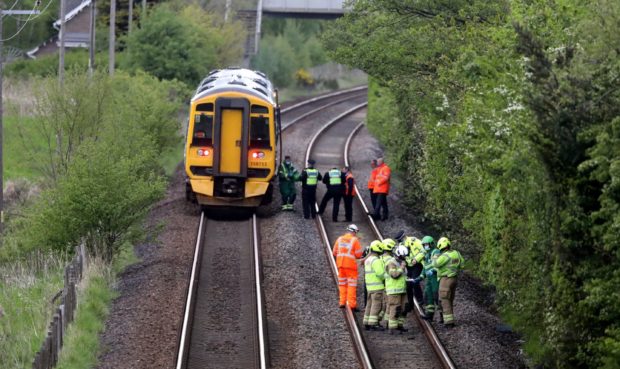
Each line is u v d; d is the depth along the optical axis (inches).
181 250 3567.9
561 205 1980.8
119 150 3823.8
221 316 2847.0
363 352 2468.0
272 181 4234.7
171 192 4726.9
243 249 3629.4
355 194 4648.1
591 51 1993.1
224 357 2524.6
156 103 5088.6
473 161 2411.4
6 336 2694.4
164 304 2903.5
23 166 5108.3
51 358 2326.5
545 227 2065.7
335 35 4200.3
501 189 2388.0
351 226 2938.0
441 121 3029.0
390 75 3836.1
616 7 2007.9
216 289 3105.3
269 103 4114.2
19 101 6107.3
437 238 3988.7
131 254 3567.9
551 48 2178.9
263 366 2384.4
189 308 2780.5
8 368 2480.3
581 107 1892.2
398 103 4424.2
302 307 2881.4
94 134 4392.2
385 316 2819.9
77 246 3267.7
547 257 2076.8
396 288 2726.4
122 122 4296.3
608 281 1875.0
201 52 7396.7
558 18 2421.3
